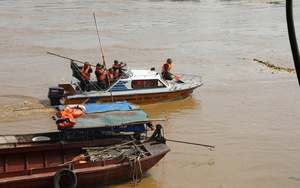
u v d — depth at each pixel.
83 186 12.51
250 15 55.38
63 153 13.19
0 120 18.34
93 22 48.12
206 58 32.22
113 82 20.38
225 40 39.44
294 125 18.73
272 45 37.62
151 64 29.86
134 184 13.15
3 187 11.32
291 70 29.09
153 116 19.58
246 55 33.66
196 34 42.12
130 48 35.12
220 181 13.70
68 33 41.22
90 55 32.28
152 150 13.63
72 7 60.69
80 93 19.67
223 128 18.25
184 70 28.39
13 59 30.34
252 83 25.50
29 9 57.84
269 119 19.41
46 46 35.12
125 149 13.61
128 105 15.32
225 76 27.06
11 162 12.71
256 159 15.35
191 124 18.70
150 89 20.83
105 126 13.45
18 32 41.12
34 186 11.73
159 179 13.66
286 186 13.48
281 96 22.98
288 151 16.08
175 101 21.66
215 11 59.12
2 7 59.28
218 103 21.62
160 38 39.69
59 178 11.77
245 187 13.35
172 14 55.62
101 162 12.49
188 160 15.20
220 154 15.73
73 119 13.27
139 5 64.94
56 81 24.84
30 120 18.53
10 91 22.56
